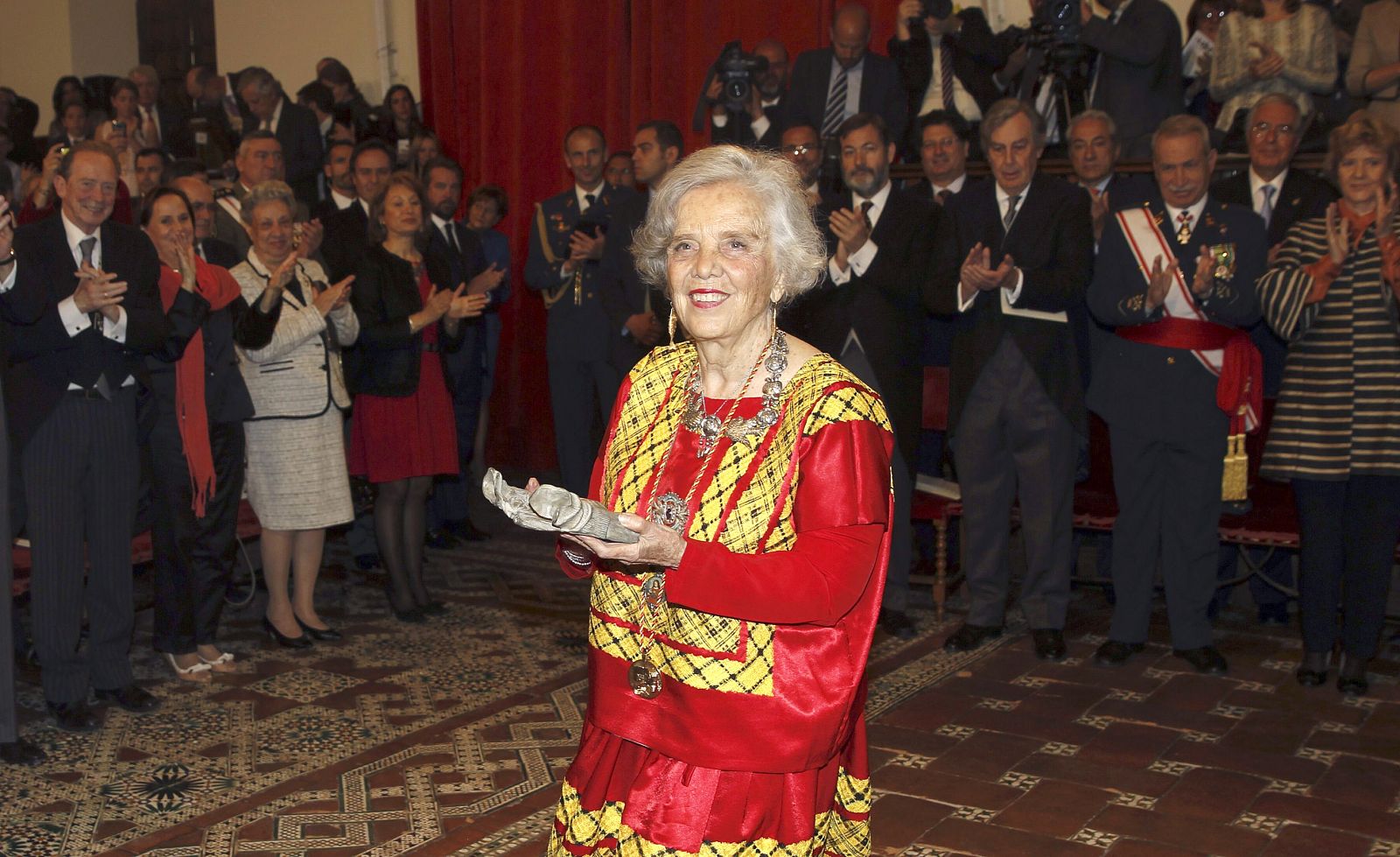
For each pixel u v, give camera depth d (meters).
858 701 2.06
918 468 6.48
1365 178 4.61
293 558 5.53
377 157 6.55
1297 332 4.75
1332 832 3.63
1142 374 5.05
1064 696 4.80
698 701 1.91
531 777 4.00
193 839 3.57
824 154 5.79
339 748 4.27
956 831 3.63
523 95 9.22
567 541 1.97
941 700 4.75
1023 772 4.06
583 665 5.14
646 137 6.26
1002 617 5.48
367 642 5.48
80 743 4.32
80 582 4.46
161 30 11.37
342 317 5.42
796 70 6.91
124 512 4.56
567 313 7.15
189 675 4.98
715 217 1.96
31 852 3.49
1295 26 5.84
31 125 10.29
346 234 6.38
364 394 5.65
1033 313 5.21
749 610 1.79
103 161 4.27
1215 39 6.13
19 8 11.47
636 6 8.59
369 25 10.21
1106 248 5.09
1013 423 5.26
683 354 2.18
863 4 7.69
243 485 5.64
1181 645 5.17
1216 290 4.88
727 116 6.33
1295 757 4.18
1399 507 4.69
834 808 2.12
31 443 4.30
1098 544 6.17
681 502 1.95
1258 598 5.82
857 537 1.88
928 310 5.48
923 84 6.69
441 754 4.21
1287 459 4.77
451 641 5.49
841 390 1.94
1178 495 5.10
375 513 5.77
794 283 2.03
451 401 5.84
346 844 3.53
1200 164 4.93
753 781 1.92
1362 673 4.82
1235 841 3.57
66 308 4.24
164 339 4.54
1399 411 4.58
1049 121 6.24
